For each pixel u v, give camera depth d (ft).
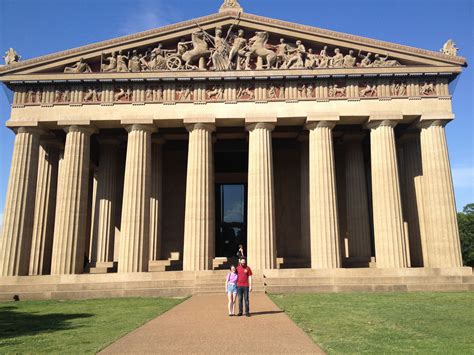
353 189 163.84
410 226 159.22
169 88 144.77
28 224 138.82
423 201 153.89
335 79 145.07
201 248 133.49
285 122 147.02
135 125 142.51
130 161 140.36
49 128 148.36
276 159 190.19
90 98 144.15
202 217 135.74
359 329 59.21
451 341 51.42
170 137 176.55
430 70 143.02
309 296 103.65
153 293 115.65
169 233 183.42
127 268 132.16
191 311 80.69
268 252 133.80
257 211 136.56
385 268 126.82
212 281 120.98
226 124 147.95
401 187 168.96
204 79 143.02
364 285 115.55
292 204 185.78
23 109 143.02
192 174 139.44
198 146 141.28
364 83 145.07
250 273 74.13
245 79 143.43
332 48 147.33
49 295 114.73
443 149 141.79
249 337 54.60
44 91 144.46
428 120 142.72
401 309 79.41
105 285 118.73
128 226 135.13
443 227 137.08
